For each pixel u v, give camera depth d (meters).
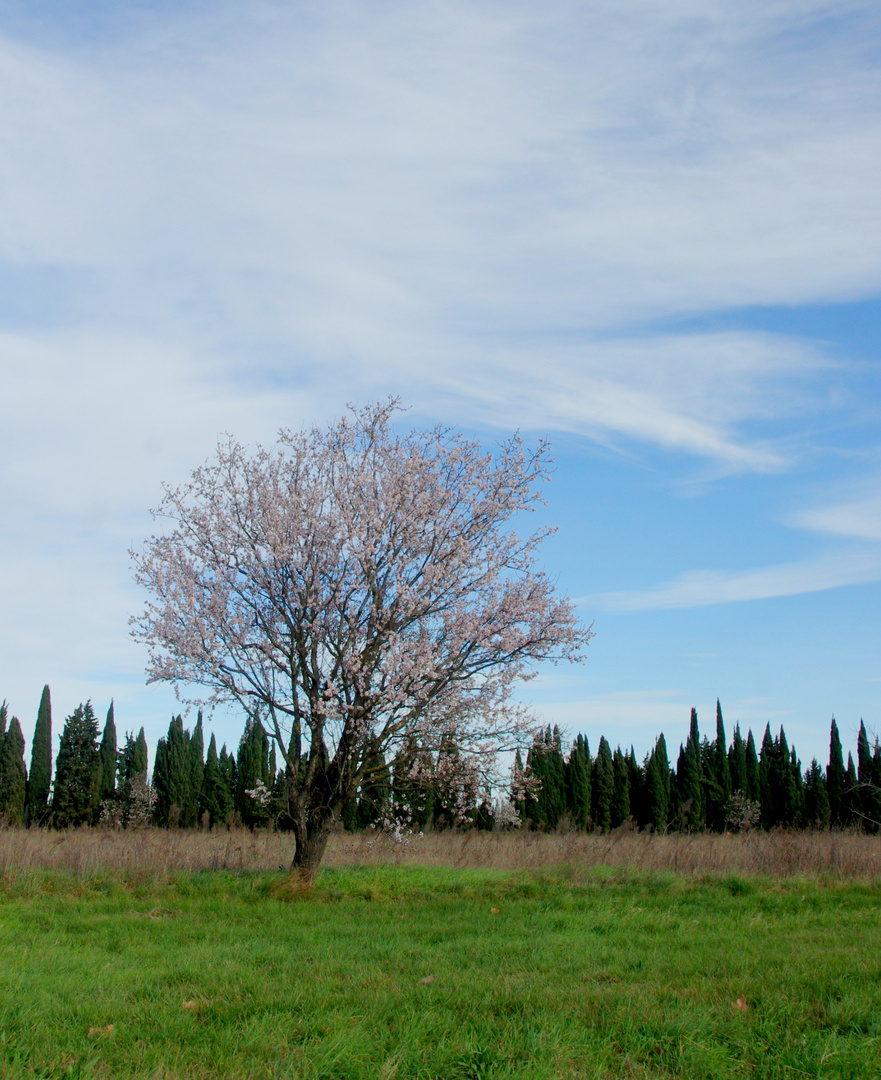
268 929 10.34
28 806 44.31
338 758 14.51
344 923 10.80
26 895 12.54
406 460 15.27
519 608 14.55
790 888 14.22
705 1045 5.75
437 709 14.64
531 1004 6.63
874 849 17.94
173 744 45.19
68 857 15.04
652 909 12.11
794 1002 6.70
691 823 46.34
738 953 8.62
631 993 6.95
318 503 14.88
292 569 14.49
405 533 14.78
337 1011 6.39
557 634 14.79
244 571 14.90
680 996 6.89
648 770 48.00
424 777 15.10
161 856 15.08
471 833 22.47
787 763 50.25
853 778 50.12
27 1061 5.34
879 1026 6.04
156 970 7.91
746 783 50.81
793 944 9.20
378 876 14.80
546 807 42.78
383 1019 6.25
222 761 46.72
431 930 10.25
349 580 14.55
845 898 13.20
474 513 15.43
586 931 10.29
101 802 42.25
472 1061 5.42
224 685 14.38
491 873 16.33
